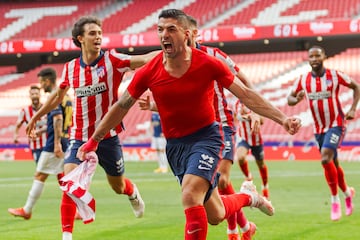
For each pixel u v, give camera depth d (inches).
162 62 405.4
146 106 523.8
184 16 393.1
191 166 410.9
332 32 2187.5
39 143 858.8
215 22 2620.6
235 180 1305.4
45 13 2913.4
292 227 661.9
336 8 2492.6
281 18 2534.5
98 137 442.9
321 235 610.9
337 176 730.2
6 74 2819.9
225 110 554.9
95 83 564.4
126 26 2738.7
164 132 430.0
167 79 403.2
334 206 717.9
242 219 526.3
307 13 2516.0
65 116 769.6
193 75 400.8
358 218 730.8
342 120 780.0
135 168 1717.5
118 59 565.3
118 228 668.1
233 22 2588.6
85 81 565.9
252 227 542.0
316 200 922.7
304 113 2273.6
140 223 705.6
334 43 2588.6
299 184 1187.9
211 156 413.1
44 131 852.0
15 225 697.6
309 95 787.4
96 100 567.2
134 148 2134.6
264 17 2564.0
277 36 2239.2
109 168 598.2
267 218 730.8
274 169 1573.6
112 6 2871.6
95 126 569.3
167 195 1024.9
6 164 1948.8
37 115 599.8
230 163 554.6
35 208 857.5
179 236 617.0
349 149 1903.3
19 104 2620.6
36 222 721.0
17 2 2994.6
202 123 417.4
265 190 959.6
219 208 443.2
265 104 397.1
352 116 779.4
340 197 959.0
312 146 1947.6
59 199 973.2
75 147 566.6
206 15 2662.4
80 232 641.6
